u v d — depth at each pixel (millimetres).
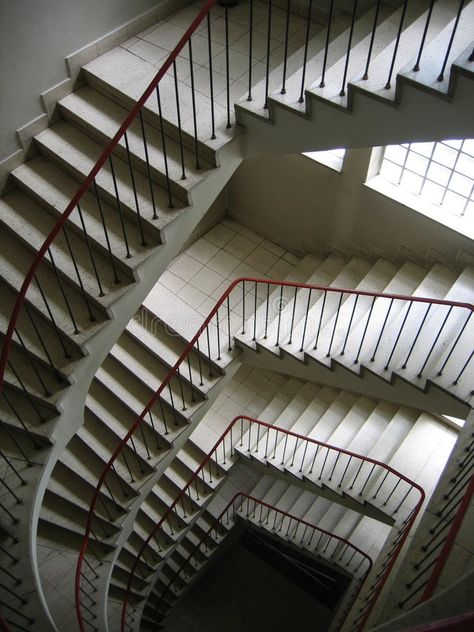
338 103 3627
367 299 5992
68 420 4480
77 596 4754
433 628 1662
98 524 5984
